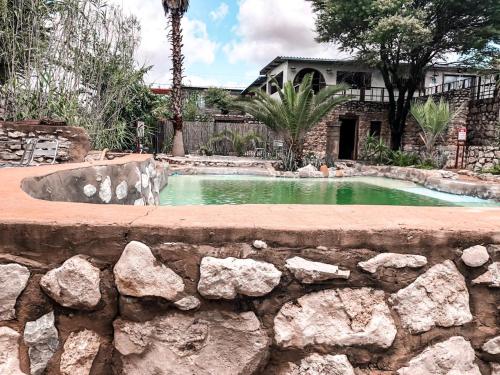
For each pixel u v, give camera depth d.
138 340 1.09
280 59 18.73
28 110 6.90
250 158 14.27
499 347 1.14
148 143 13.05
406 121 17.02
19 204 1.34
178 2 12.92
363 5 13.92
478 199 7.35
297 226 1.10
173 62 13.30
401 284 1.12
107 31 8.85
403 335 1.12
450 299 1.13
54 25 7.70
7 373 1.07
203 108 22.38
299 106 11.86
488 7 13.51
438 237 1.12
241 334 1.09
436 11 14.12
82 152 5.69
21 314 1.08
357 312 1.11
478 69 15.30
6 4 7.10
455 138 14.46
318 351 1.11
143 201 4.54
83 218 1.12
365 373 1.11
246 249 1.09
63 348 1.10
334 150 15.23
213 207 1.37
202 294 1.08
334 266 1.10
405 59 15.45
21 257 1.08
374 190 8.36
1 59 7.57
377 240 1.11
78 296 1.08
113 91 9.13
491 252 1.13
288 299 1.10
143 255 1.08
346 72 18.97
